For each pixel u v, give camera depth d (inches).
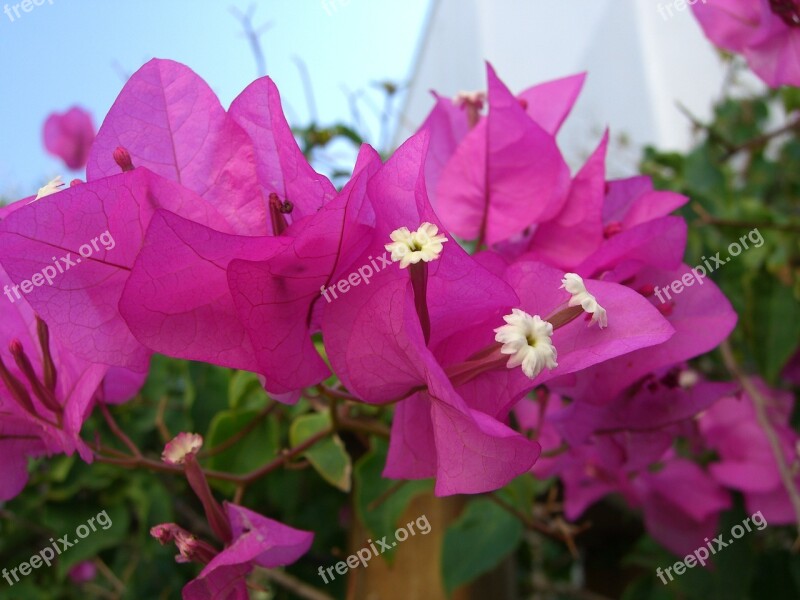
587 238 4.8
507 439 3.2
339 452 5.7
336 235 3.4
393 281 3.4
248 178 3.8
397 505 6.0
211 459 6.4
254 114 3.8
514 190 4.9
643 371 4.3
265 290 3.5
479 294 3.5
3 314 4.2
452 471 3.3
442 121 5.4
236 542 3.7
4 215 3.9
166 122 3.8
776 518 7.1
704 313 4.4
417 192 3.4
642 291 4.3
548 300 3.8
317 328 3.9
